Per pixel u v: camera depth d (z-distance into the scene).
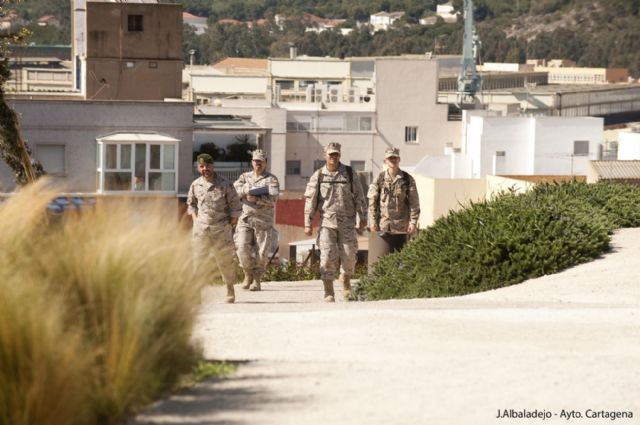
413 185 48.56
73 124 171.38
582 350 26.44
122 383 19.91
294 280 65.06
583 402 21.70
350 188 44.56
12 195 22.94
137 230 22.50
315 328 29.58
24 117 169.62
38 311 18.28
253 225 48.28
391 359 25.27
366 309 33.69
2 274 19.00
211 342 27.31
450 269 43.31
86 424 18.66
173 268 22.53
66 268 20.66
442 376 23.42
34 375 17.70
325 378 23.20
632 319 30.89
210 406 20.92
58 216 22.67
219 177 42.41
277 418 20.17
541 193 53.97
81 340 19.05
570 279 41.00
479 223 45.25
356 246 45.00
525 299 37.84
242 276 54.12
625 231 49.94
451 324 29.91
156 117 175.25
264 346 27.11
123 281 20.83
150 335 21.06
